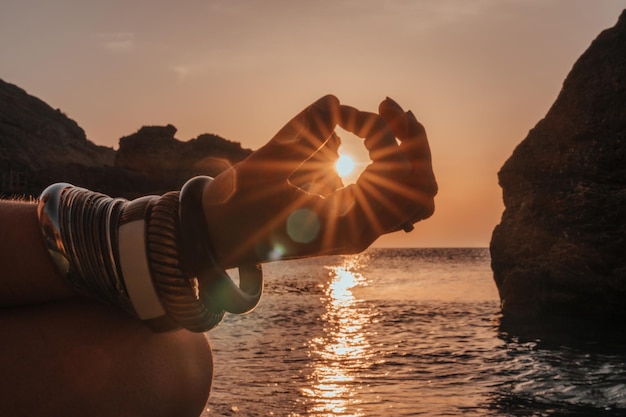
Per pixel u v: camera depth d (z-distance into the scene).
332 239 0.55
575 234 15.67
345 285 34.69
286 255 0.57
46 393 0.62
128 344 0.67
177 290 0.58
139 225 0.59
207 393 0.76
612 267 14.99
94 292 0.62
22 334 0.64
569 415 6.60
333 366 9.56
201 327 0.61
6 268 0.62
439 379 8.54
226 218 0.56
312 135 0.54
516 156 17.58
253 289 0.63
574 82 16.72
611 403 7.00
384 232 0.56
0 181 71.75
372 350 11.23
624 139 15.44
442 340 12.42
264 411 6.81
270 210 0.55
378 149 0.54
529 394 7.53
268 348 11.33
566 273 15.42
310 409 6.94
